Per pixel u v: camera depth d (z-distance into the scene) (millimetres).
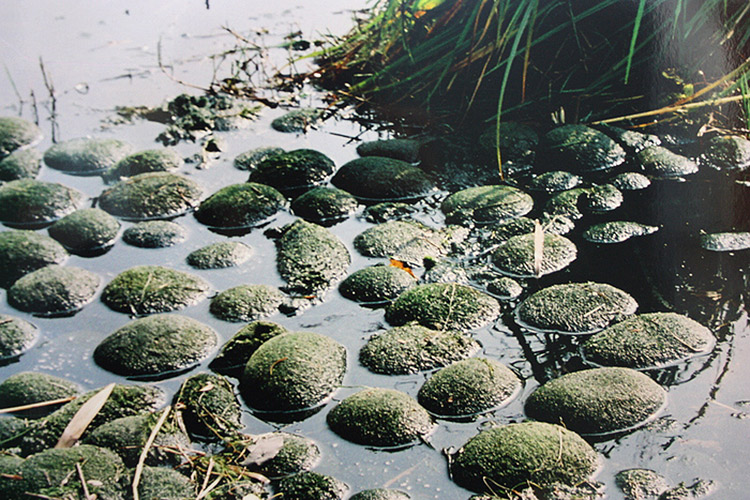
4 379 2113
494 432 1843
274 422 1947
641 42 3422
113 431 1853
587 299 2334
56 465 1727
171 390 2049
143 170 3145
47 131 3486
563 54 3502
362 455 1843
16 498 1652
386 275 2451
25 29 4465
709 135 3307
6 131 3385
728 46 3344
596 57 3479
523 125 3371
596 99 3500
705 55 3391
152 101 3746
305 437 1889
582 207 2895
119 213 2908
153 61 4117
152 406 1977
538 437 1810
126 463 1791
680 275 2500
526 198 2918
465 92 3604
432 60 3674
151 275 2473
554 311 2301
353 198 2951
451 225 2781
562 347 2188
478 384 1994
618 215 2844
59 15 4652
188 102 3658
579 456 1778
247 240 2750
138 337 2172
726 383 2029
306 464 1805
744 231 2709
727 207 2861
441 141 3359
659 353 2119
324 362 2072
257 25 4477
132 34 4414
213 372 2117
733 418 1915
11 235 2662
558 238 2658
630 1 3375
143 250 2699
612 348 2135
